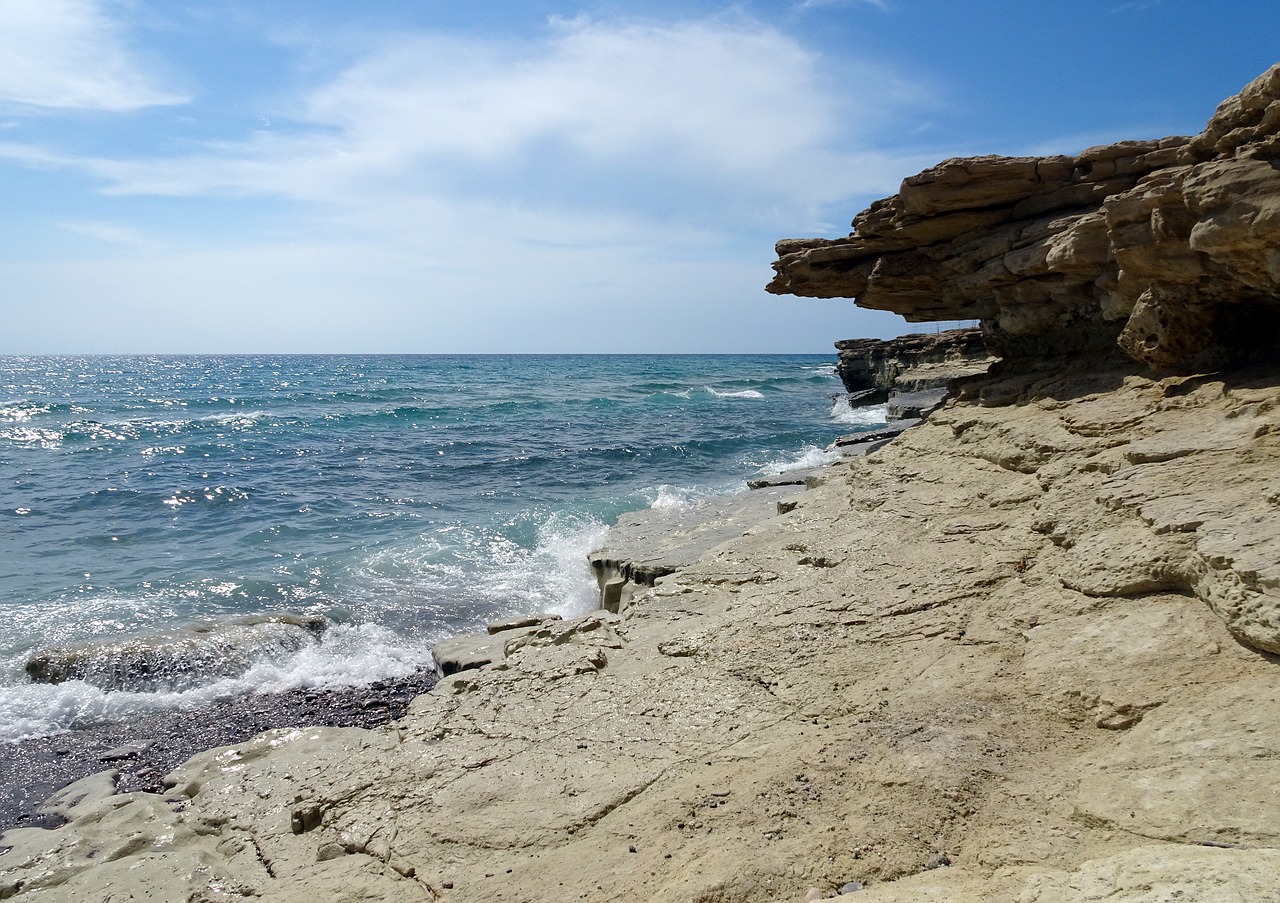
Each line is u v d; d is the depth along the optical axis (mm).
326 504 19109
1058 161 10062
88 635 11102
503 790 5008
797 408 46875
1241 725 3771
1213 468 5953
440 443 29562
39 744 8477
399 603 12461
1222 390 7238
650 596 8414
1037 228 10016
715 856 3900
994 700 4832
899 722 4801
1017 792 3936
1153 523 5543
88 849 5582
